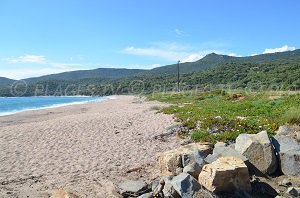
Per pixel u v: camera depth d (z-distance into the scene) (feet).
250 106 84.99
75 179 35.53
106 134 59.82
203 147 37.06
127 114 92.73
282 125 53.83
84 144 52.44
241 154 35.01
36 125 76.13
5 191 32.09
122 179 35.53
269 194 30.14
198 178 30.37
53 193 30.30
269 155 34.30
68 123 76.07
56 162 42.39
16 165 41.45
